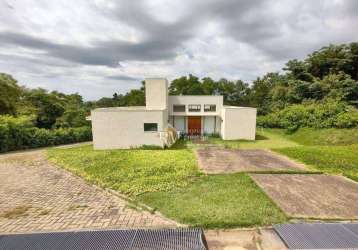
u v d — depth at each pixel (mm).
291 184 5801
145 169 7383
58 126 26578
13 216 4273
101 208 4586
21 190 5801
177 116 20438
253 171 7031
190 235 3383
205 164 8102
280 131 20875
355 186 5660
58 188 5949
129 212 4367
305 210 4234
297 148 11375
